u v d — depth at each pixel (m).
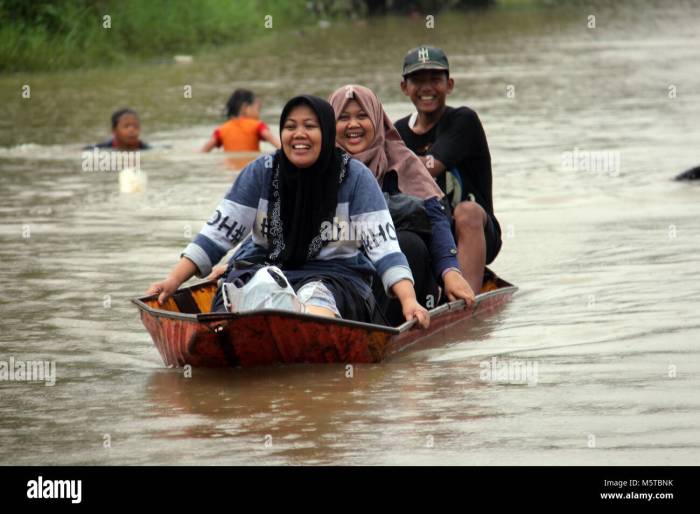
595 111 39.28
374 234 13.45
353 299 13.33
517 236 19.91
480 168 16.78
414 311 13.21
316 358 12.75
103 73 53.72
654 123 35.97
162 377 12.59
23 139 34.62
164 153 31.86
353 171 13.58
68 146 33.22
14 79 51.09
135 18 61.19
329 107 13.41
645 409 10.86
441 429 10.48
